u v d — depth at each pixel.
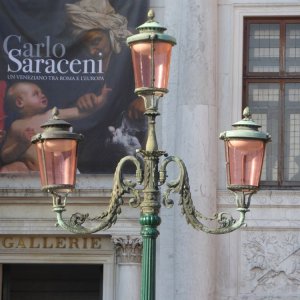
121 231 44.91
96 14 45.62
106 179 45.06
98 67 45.47
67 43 45.56
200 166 44.50
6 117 45.28
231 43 46.00
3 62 45.53
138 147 45.06
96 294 47.81
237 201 29.59
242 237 45.19
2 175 45.19
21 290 47.94
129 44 28.95
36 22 45.66
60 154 29.20
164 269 44.66
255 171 29.30
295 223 45.16
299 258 44.97
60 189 29.30
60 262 45.66
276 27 46.50
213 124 45.03
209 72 44.94
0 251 45.62
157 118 45.41
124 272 45.09
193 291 44.00
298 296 44.81
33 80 45.47
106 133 45.16
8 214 45.25
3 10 45.75
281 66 46.38
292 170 46.12
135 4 45.62
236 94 45.84
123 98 45.28
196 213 29.89
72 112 45.28
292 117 46.28
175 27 45.50
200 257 44.09
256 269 45.06
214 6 45.41
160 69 28.73
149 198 29.05
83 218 29.94
